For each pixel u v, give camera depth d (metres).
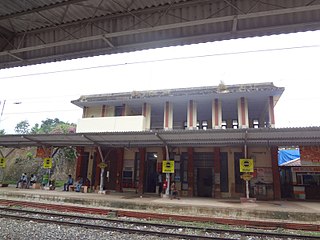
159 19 5.69
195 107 21.06
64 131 39.75
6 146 23.45
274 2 5.07
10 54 6.60
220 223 11.04
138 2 5.49
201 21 5.30
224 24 5.62
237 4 5.28
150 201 14.31
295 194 19.62
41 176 35.19
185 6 5.50
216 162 19.61
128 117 21.50
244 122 19.58
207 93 20.11
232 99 20.67
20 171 36.78
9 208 13.01
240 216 11.86
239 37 5.72
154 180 21.50
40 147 21.75
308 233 9.66
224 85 20.28
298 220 11.16
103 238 8.11
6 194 17.80
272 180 18.84
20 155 39.03
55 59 7.04
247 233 9.23
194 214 12.47
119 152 22.42
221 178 19.77
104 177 22.50
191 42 6.02
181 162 20.89
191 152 20.34
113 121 21.84
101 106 24.12
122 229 9.19
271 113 19.38
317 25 5.23
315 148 15.77
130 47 6.36
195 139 16.27
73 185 22.19
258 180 19.12
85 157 23.70
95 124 22.28
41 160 36.88
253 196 18.89
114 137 17.64
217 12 5.40
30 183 24.92
